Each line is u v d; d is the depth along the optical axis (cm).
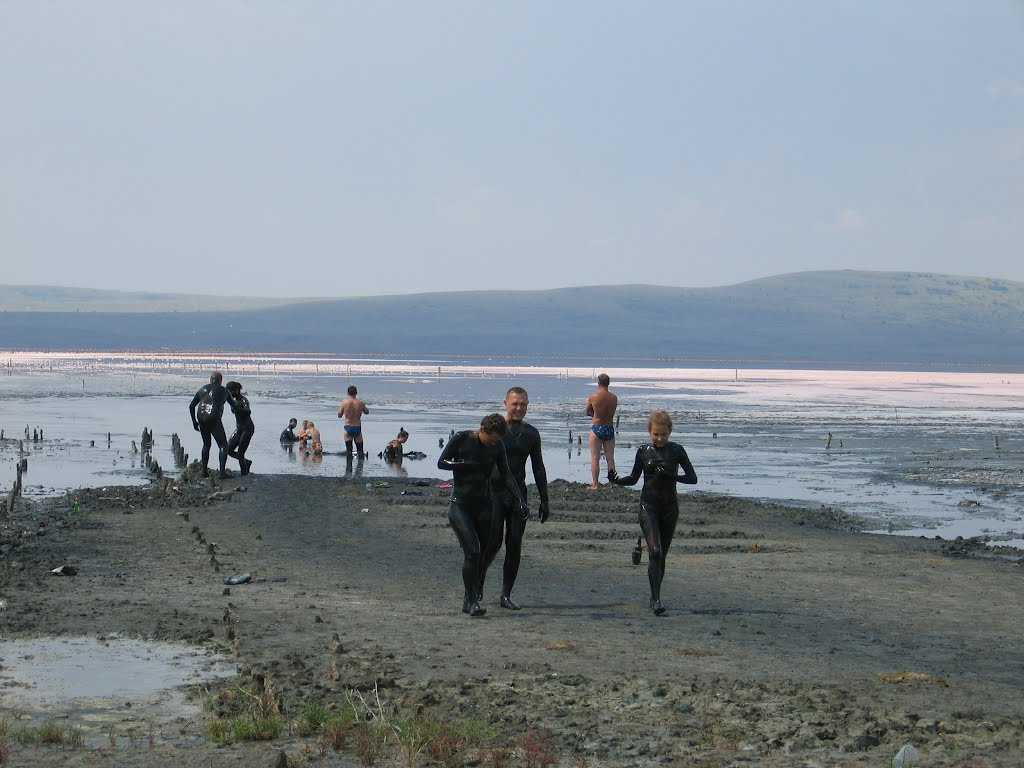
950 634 2239
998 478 6234
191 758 1354
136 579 2767
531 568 3092
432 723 1466
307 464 6738
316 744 1417
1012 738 1405
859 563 3247
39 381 19888
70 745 1407
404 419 10894
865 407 14475
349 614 2328
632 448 7862
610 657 1923
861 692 1684
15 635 2069
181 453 6475
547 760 1320
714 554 3434
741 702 1602
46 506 4409
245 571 2931
